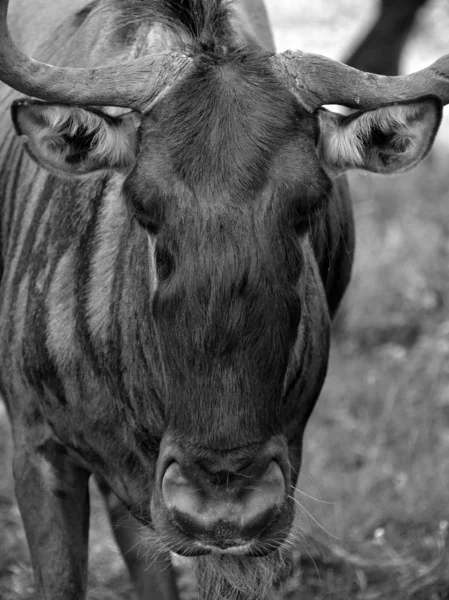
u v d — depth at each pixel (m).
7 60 9.29
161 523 8.98
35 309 10.48
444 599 13.71
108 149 9.25
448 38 35.31
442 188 26.33
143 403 9.85
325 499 15.53
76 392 10.29
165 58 9.36
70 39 11.88
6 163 12.16
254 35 12.01
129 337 9.80
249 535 8.62
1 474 16.62
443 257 22.58
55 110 9.08
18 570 14.37
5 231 11.82
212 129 8.70
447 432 17.55
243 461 8.55
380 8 26.80
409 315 21.39
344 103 9.46
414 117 9.28
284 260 8.58
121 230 10.07
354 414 18.34
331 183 8.98
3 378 11.02
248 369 8.52
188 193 8.52
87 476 11.11
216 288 8.38
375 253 23.12
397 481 15.88
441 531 14.35
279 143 8.74
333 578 13.98
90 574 14.52
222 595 9.93
